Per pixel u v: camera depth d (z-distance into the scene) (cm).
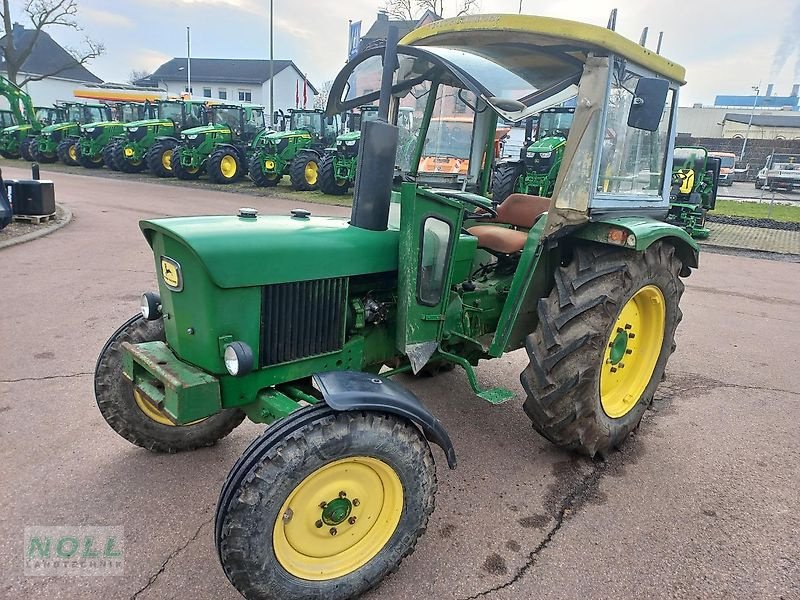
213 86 4969
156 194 1407
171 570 227
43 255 729
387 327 288
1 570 223
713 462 327
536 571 237
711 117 4284
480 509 276
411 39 308
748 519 276
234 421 316
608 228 296
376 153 260
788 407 401
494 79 257
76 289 586
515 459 322
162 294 249
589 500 287
